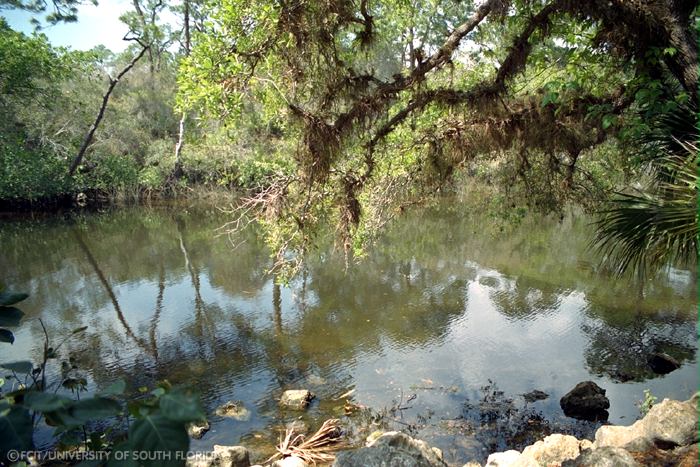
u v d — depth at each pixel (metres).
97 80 28.20
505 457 4.55
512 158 7.75
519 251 15.06
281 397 6.95
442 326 9.52
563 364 7.77
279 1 5.14
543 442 4.52
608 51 5.48
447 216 20.03
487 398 6.81
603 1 4.82
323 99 5.95
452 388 7.12
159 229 20.44
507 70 5.70
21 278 13.23
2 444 1.21
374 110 5.86
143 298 11.52
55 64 20.70
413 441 4.21
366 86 5.99
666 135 4.53
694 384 6.96
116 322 10.01
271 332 9.41
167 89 28.89
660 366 7.54
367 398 6.92
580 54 5.65
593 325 9.30
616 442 4.09
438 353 8.32
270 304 10.99
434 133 6.57
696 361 7.71
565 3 4.98
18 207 23.30
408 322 9.79
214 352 8.56
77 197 25.19
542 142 6.29
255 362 8.16
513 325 9.47
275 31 5.28
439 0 8.00
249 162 22.20
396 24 7.85
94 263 14.77
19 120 22.80
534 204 8.33
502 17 5.43
